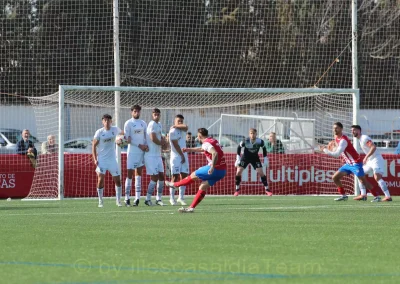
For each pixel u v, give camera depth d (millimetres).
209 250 31828
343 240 35344
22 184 76938
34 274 26000
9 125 116625
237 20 121812
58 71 118562
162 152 75438
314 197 74125
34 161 77188
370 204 62469
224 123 104688
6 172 76688
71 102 81875
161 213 52000
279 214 50844
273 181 78875
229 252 31250
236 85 120938
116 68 74875
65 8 117375
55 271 26594
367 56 133125
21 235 37312
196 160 78438
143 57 116812
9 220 46281
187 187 77750
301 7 129000
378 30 135500
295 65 125250
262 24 125000
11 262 28578
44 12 117688
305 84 125375
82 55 118125
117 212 53312
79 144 93938
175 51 118000
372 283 24500
